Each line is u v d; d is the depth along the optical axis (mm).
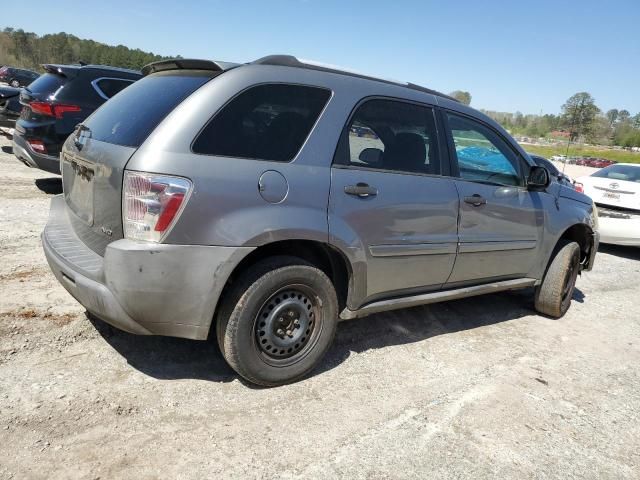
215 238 2713
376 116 3477
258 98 2973
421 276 3768
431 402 3230
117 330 3615
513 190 4340
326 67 3354
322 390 3223
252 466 2473
